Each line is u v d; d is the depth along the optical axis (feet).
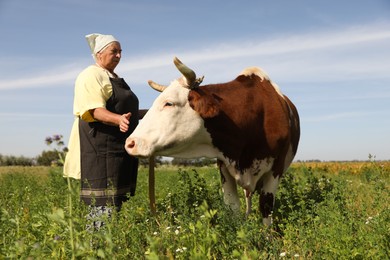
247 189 19.80
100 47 16.76
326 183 27.66
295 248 15.19
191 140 17.93
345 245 13.44
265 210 20.03
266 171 19.90
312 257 13.76
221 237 13.75
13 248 10.26
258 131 19.31
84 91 15.88
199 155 18.61
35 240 12.98
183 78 17.99
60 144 9.39
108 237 9.31
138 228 14.69
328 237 14.71
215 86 19.15
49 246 11.21
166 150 17.49
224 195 20.20
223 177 20.29
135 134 16.78
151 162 17.97
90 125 16.20
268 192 20.07
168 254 12.05
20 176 56.70
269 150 19.60
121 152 16.58
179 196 21.56
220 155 18.90
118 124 15.34
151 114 17.35
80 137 16.37
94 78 16.06
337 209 18.88
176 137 17.40
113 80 16.65
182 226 14.97
